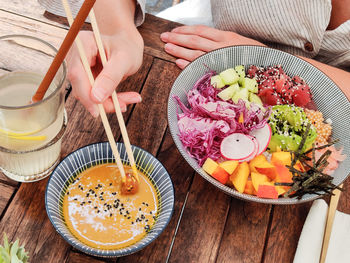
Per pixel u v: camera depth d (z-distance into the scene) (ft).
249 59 1.88
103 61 1.54
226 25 2.45
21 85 1.46
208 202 1.62
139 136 1.73
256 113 1.73
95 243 1.44
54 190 1.44
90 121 1.72
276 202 1.44
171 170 1.66
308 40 2.33
